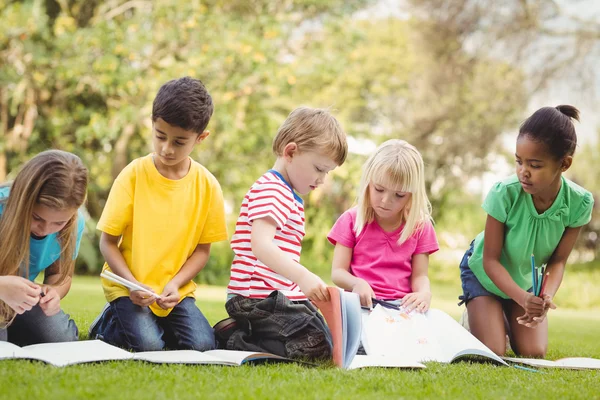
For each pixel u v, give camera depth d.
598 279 12.00
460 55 13.54
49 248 2.50
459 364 2.45
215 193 2.86
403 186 2.76
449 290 10.92
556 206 2.95
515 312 3.16
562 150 2.70
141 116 9.12
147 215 2.72
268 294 2.58
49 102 10.00
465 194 15.80
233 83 8.91
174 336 2.72
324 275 12.03
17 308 2.20
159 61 9.41
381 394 1.79
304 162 2.60
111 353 2.14
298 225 2.64
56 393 1.61
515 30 12.70
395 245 3.02
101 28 8.90
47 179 2.19
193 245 2.82
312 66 9.88
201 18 9.14
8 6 9.06
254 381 1.87
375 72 14.26
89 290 6.11
